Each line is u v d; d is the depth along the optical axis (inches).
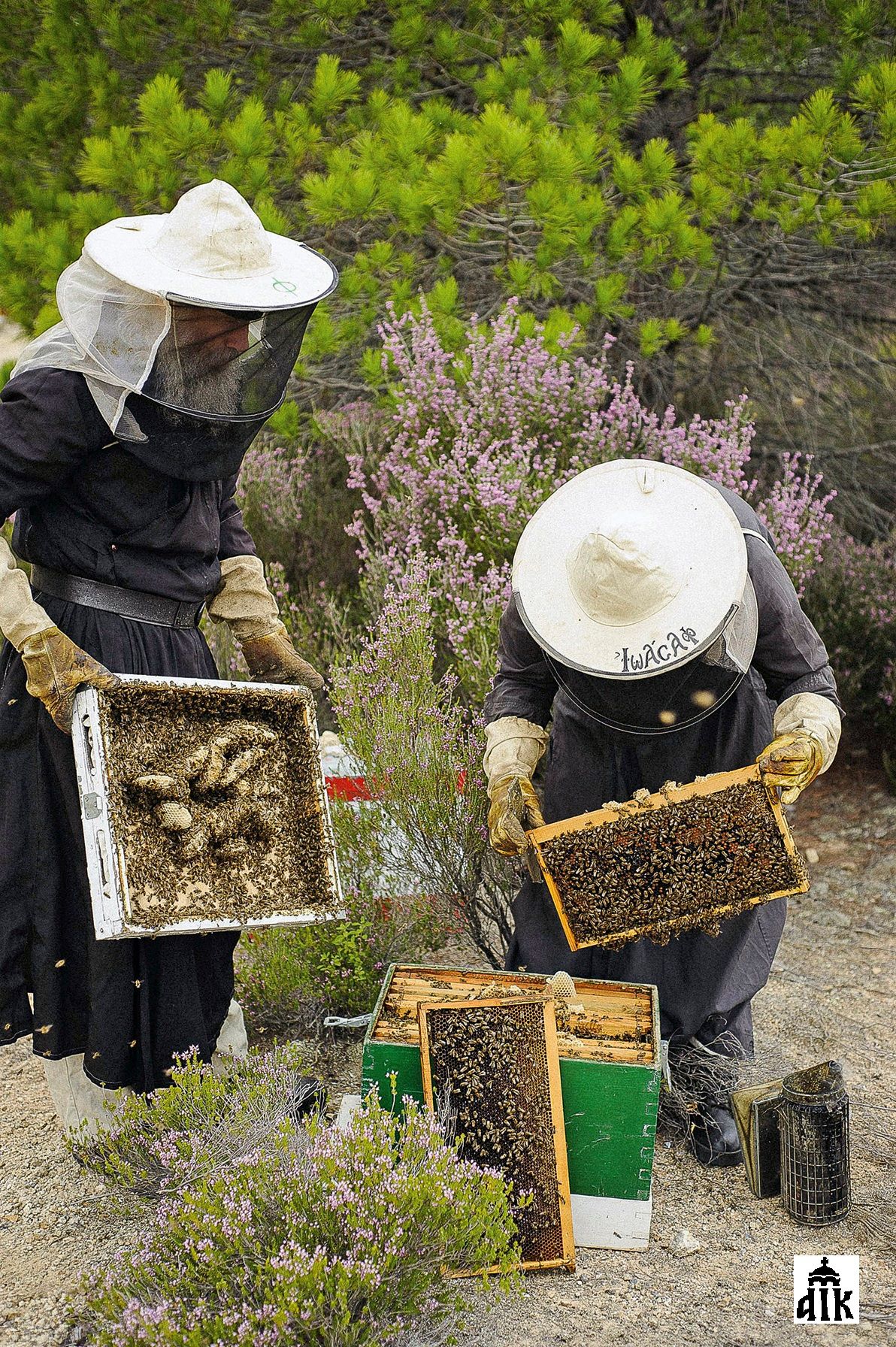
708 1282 98.1
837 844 195.9
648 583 97.9
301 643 191.2
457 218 208.4
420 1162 90.7
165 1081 109.2
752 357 261.9
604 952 121.5
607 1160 101.9
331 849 106.0
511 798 114.7
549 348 206.2
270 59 238.8
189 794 98.3
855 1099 123.9
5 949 103.7
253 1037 136.3
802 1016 144.0
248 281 95.3
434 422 199.2
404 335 216.8
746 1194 110.4
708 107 256.2
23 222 206.1
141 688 97.3
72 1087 111.4
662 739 115.7
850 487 261.7
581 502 107.6
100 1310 83.3
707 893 105.9
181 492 105.7
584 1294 96.6
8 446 96.4
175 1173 96.7
